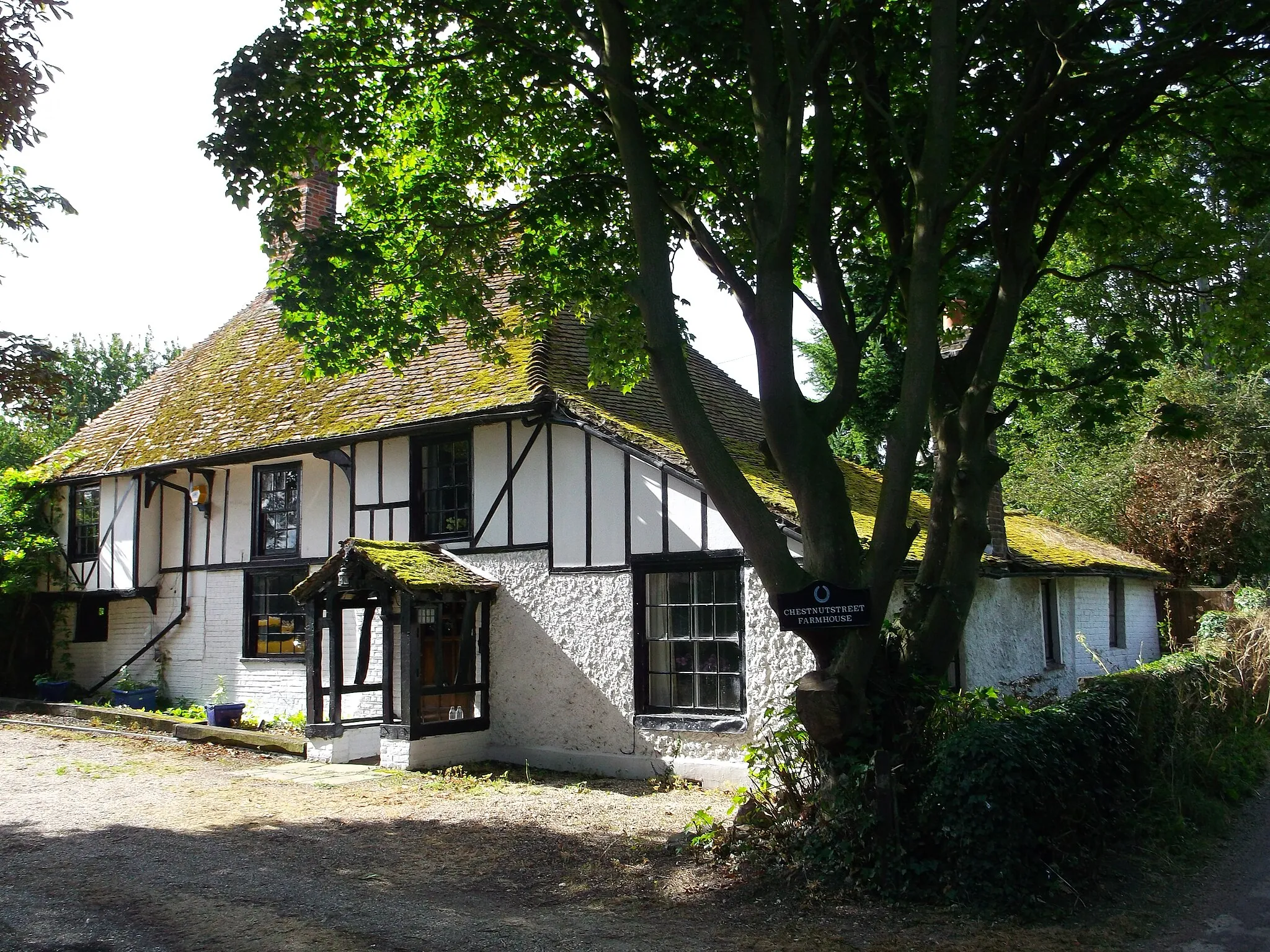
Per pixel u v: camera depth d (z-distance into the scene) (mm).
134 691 16203
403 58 9211
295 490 15234
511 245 15555
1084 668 16656
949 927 5816
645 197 7555
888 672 7352
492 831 8492
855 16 7812
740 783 10320
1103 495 23328
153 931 5867
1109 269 9789
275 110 8086
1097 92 8273
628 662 11383
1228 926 5824
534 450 12523
